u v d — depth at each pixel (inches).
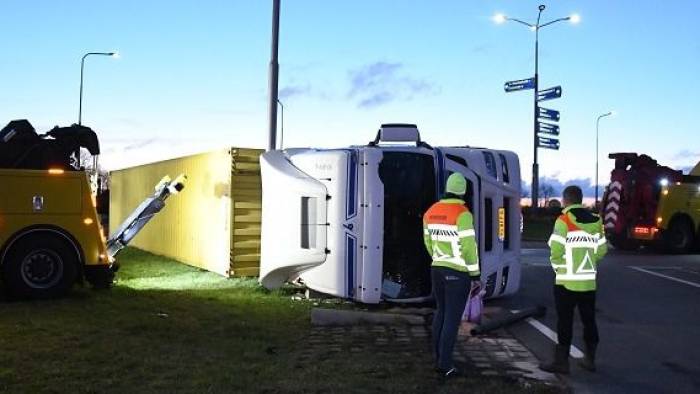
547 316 395.9
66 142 419.2
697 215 835.4
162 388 230.5
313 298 426.0
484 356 296.7
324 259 394.3
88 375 243.8
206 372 250.5
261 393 227.9
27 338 297.3
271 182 424.2
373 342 310.5
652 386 259.3
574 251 271.7
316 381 242.8
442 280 257.6
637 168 860.6
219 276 534.9
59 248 405.1
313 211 399.5
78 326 324.5
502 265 425.4
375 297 380.8
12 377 239.1
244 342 304.0
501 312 394.0
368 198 382.3
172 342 300.7
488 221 417.4
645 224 845.8
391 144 406.0
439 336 262.8
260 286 469.4
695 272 634.8
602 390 253.3
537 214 1464.1
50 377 240.4
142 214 456.8
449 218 256.5
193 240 606.5
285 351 291.1
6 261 394.3
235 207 524.4
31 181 400.5
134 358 267.7
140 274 550.0
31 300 398.3
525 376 262.8
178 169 649.6
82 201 411.5
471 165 399.9
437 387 240.2
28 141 411.5
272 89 542.0
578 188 278.4
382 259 383.2
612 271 641.6
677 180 850.1
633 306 442.3
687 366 288.8
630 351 316.2
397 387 237.9
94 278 424.8
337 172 391.5
